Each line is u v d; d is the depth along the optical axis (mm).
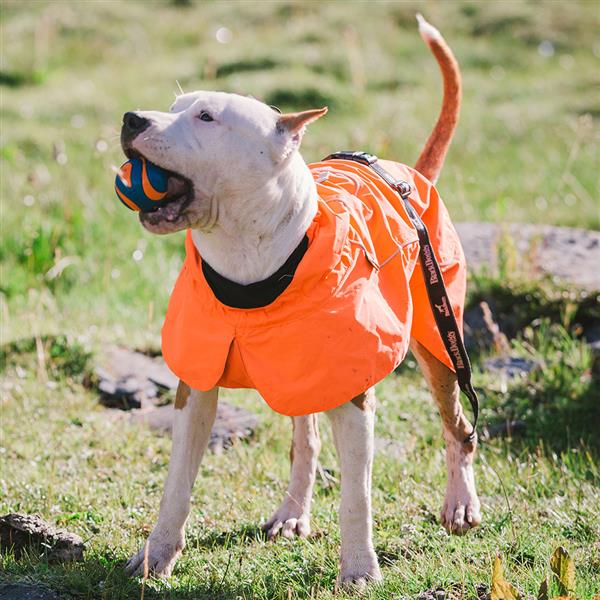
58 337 10992
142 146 5797
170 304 6711
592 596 5824
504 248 12320
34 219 14664
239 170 5898
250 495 7965
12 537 6641
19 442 8906
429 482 8203
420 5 30266
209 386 6316
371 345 6117
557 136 21391
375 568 6320
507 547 6773
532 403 10016
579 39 28719
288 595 6078
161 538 6543
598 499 7559
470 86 25062
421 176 7598
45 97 23547
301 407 6070
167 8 31156
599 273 12148
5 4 30062
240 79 23266
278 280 6070
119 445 8945
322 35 27406
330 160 7625
